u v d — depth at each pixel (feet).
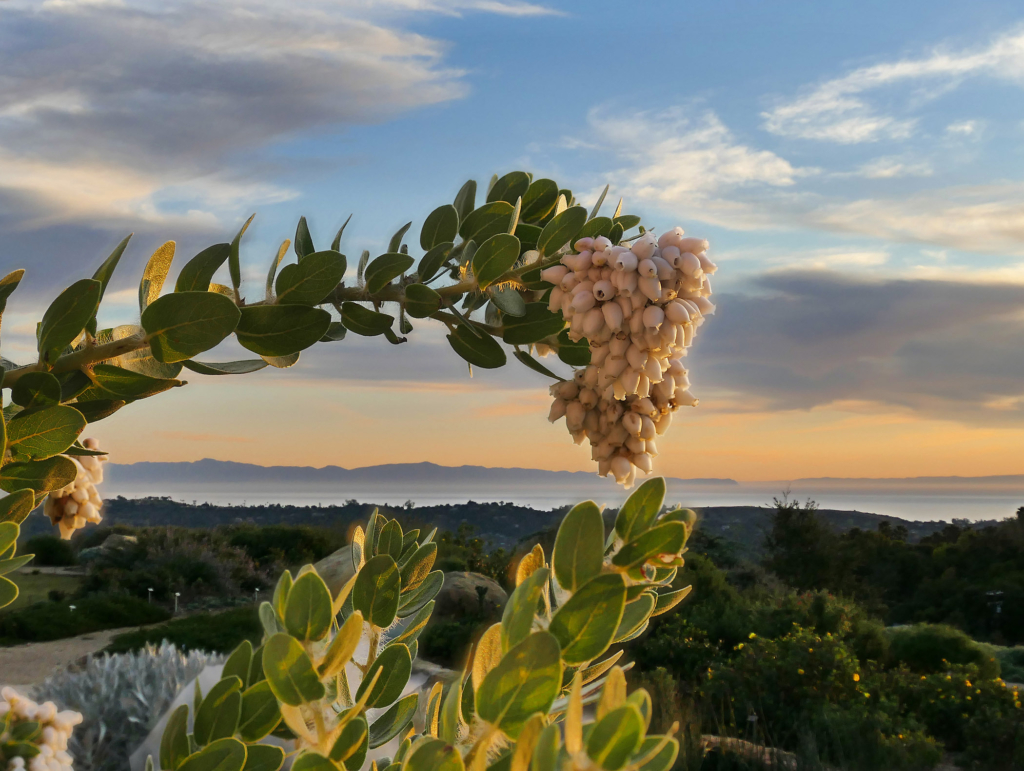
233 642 43.86
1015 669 46.52
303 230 6.01
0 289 4.15
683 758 25.18
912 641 42.01
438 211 6.30
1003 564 69.77
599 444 5.81
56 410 4.01
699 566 46.96
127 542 72.23
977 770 30.17
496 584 48.47
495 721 1.86
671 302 5.20
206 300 4.21
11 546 3.20
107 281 4.35
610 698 1.72
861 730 29.19
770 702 31.73
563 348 6.38
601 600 2.01
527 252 6.07
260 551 76.48
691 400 5.64
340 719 2.11
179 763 2.65
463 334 6.06
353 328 5.96
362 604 2.95
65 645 48.06
